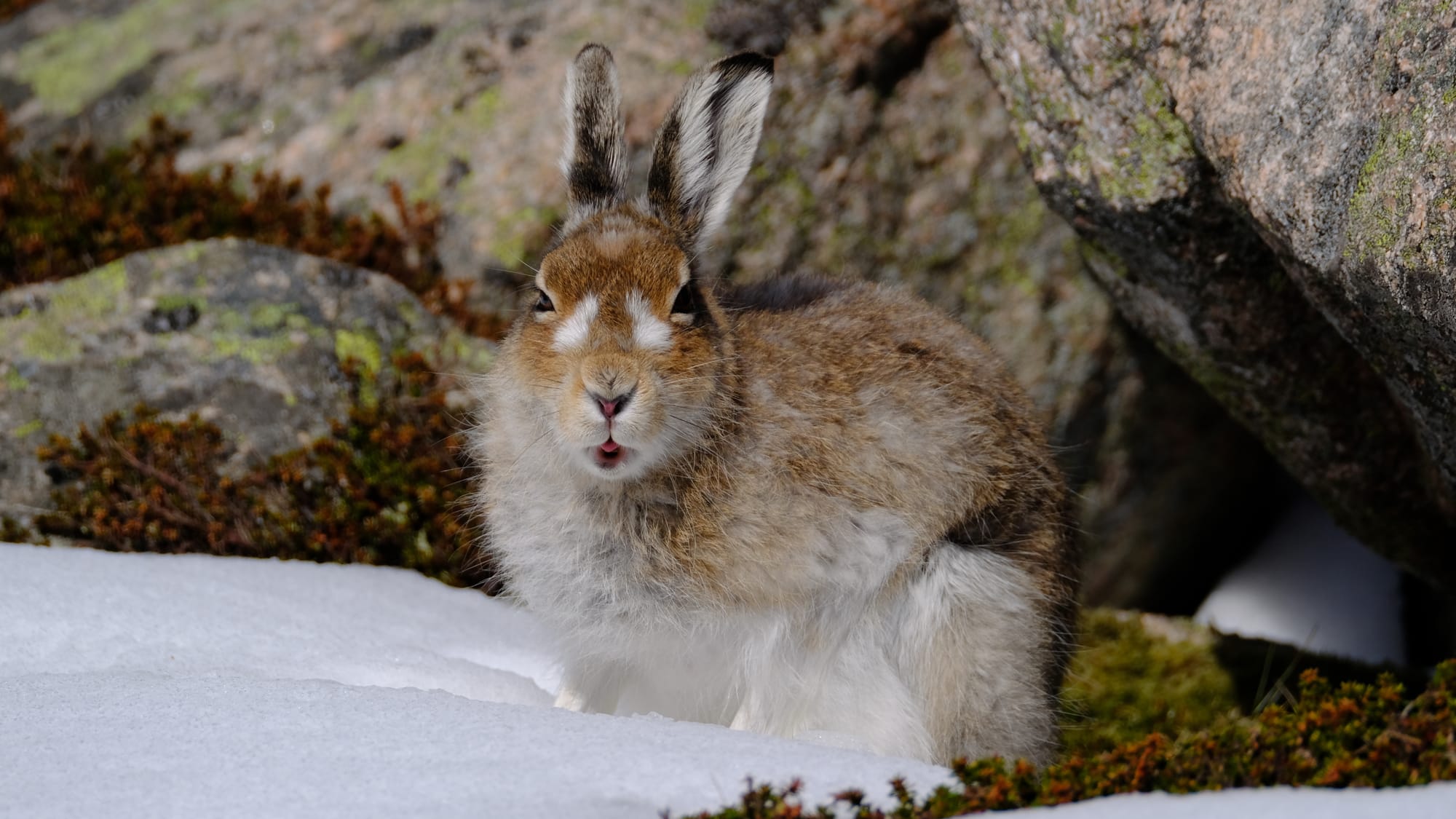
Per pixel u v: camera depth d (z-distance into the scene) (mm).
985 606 11766
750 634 11336
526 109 19797
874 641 11539
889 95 20156
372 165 19750
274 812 7637
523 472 11805
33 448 15414
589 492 11414
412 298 17297
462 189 19172
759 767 8227
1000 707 11773
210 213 18891
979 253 20062
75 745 8648
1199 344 14961
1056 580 12828
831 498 11375
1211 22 12164
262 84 21094
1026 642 11945
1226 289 14055
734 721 11453
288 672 11516
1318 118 10930
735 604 11266
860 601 11453
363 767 8188
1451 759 7512
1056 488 13109
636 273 11156
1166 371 20328
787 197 19391
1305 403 14977
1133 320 16531
